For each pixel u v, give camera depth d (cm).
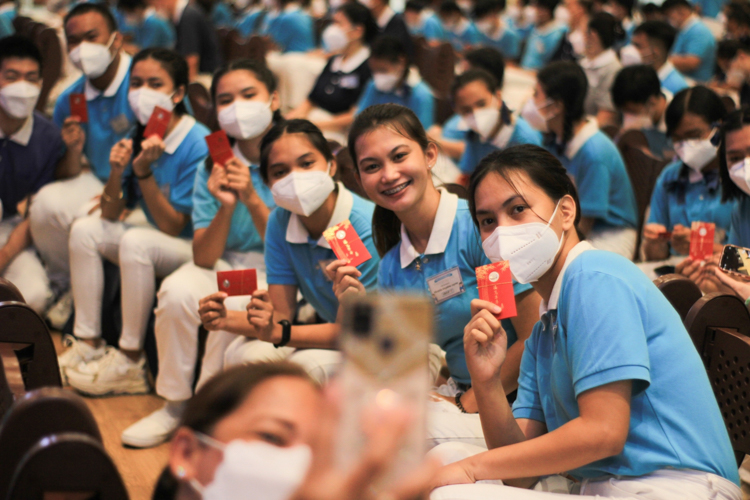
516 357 186
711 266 229
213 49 614
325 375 212
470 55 434
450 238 192
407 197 185
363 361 56
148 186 283
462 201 198
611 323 127
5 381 135
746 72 501
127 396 291
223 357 250
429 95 446
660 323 133
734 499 130
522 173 144
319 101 499
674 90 505
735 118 231
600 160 318
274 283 238
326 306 236
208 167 272
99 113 348
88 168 401
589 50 517
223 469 72
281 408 75
